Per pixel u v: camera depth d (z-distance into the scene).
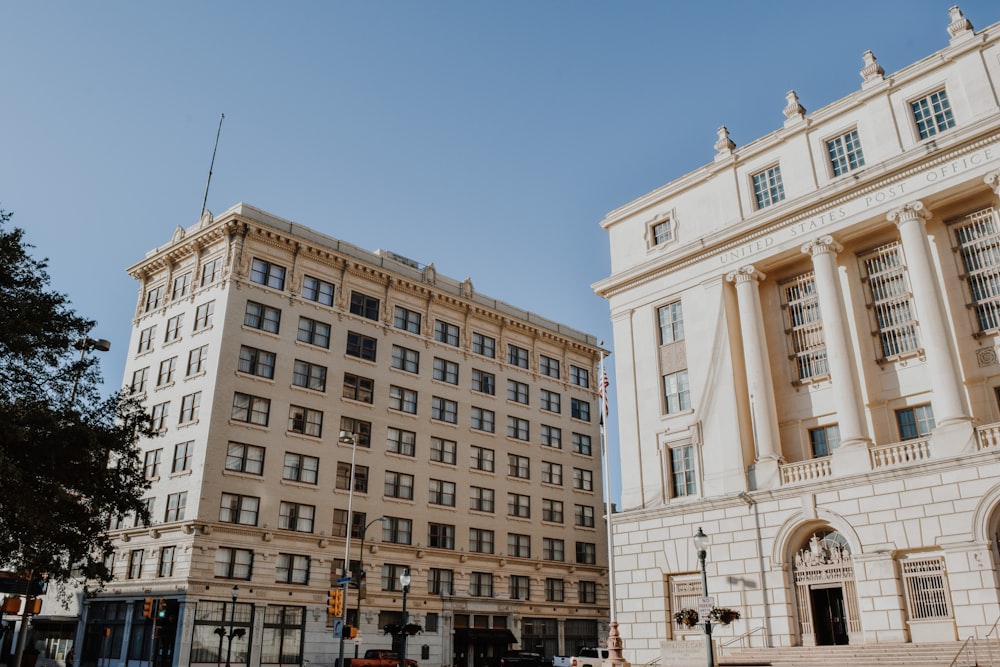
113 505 30.58
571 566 70.19
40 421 27.48
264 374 55.31
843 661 27.28
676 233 40.62
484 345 71.06
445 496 63.31
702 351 37.31
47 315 29.27
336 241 62.88
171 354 57.56
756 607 31.73
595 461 76.94
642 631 35.47
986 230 31.16
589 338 81.12
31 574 23.73
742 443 34.50
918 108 33.34
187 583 47.59
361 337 61.72
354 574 55.72
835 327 32.81
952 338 29.95
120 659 50.56
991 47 31.44
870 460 30.31
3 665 39.03
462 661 60.44
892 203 32.47
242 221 56.41
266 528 51.84
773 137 37.50
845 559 30.08
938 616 27.23
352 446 58.16
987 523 26.83
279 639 51.03
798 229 35.28
